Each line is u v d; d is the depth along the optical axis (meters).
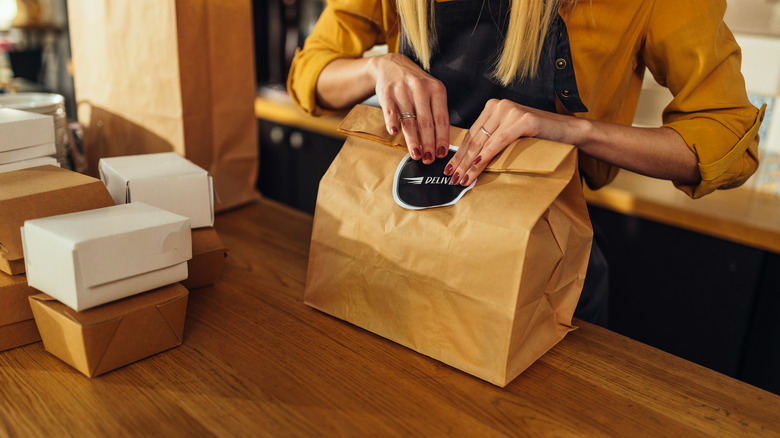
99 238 0.64
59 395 0.64
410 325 0.75
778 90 1.62
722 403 0.67
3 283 0.71
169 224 0.70
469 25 0.94
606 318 1.13
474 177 0.72
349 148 0.84
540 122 0.76
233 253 1.03
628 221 1.68
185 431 0.59
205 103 1.15
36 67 2.64
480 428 0.61
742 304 1.50
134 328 0.69
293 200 2.64
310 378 0.69
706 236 1.53
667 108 0.95
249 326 0.80
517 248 0.66
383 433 0.60
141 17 1.10
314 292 0.84
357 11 1.11
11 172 0.80
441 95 0.83
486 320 0.68
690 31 0.88
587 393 0.68
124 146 1.22
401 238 0.74
